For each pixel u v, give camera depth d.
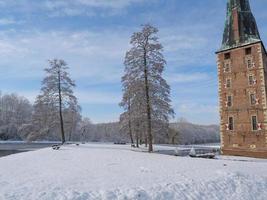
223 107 48.25
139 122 39.28
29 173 17.59
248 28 48.16
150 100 38.59
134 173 18.08
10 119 100.12
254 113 44.44
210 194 14.70
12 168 19.88
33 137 50.47
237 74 47.16
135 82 39.31
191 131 142.75
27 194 12.14
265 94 43.75
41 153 32.50
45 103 49.25
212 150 49.81
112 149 39.78
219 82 49.28
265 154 42.38
